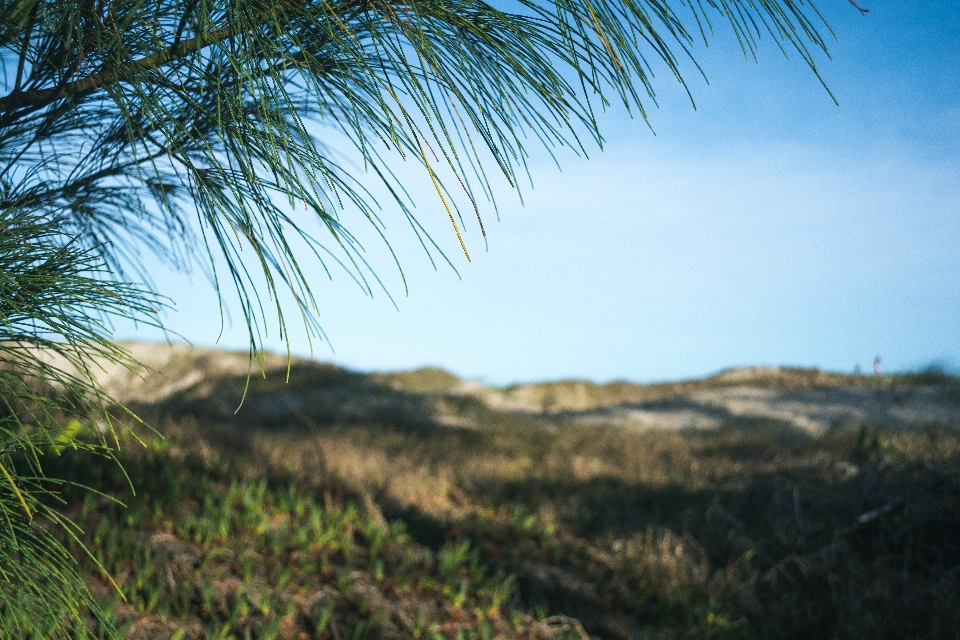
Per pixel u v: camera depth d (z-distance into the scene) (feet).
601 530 18.74
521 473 24.66
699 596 14.65
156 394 40.06
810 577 15.05
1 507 5.12
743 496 19.86
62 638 8.55
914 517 16.15
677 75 4.64
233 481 16.24
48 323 4.48
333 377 52.06
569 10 4.55
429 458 25.96
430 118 3.80
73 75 5.14
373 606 12.52
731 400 45.32
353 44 4.70
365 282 4.79
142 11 4.61
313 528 14.90
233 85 4.77
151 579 11.43
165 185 7.09
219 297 4.73
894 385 45.42
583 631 12.67
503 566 15.58
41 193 6.52
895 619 13.06
